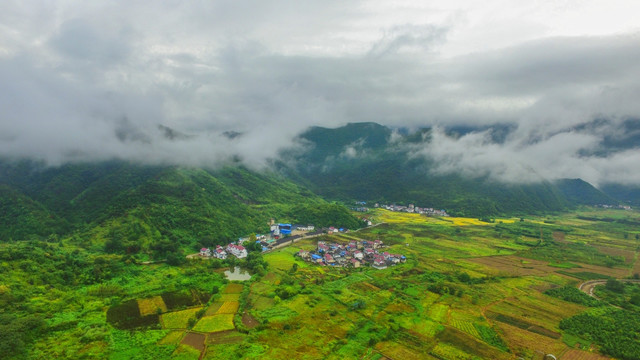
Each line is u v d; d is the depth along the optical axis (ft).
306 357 362.94
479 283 617.21
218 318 446.19
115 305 465.06
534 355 384.06
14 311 407.44
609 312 503.61
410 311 481.87
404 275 645.92
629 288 612.70
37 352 348.59
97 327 404.57
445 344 400.88
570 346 406.21
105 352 359.87
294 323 433.89
